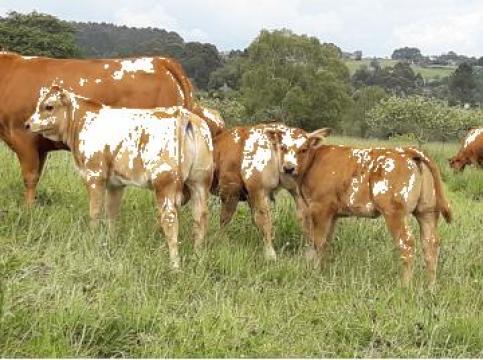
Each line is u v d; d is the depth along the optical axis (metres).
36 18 33.88
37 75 7.21
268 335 5.21
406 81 69.44
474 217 8.70
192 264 6.16
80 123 6.60
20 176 7.99
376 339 5.30
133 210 7.40
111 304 5.26
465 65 58.59
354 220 7.59
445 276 6.54
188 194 7.08
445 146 23.92
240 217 7.62
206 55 54.25
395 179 6.33
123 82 7.25
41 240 6.24
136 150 6.40
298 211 7.16
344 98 40.69
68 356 4.68
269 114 39.06
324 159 6.69
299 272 6.38
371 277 6.35
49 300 5.16
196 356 4.86
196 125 6.53
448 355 5.16
